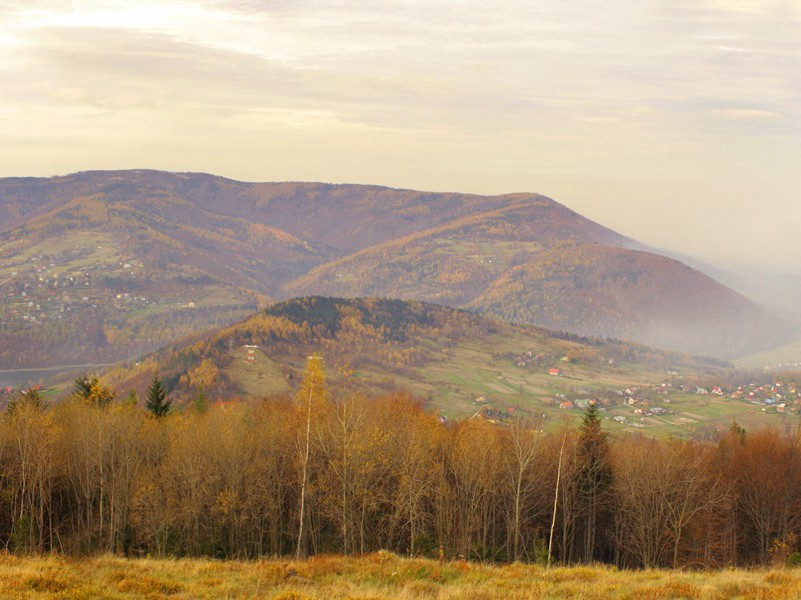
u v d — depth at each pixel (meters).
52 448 60.19
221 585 30.12
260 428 66.75
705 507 60.47
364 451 58.72
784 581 32.25
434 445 67.69
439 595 29.09
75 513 66.50
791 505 64.19
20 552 46.62
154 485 58.12
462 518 62.16
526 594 29.36
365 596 28.61
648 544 61.69
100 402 85.06
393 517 59.59
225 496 57.78
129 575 31.88
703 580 33.41
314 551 59.62
